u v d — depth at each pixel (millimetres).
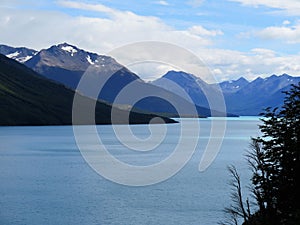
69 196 84375
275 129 41375
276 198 40969
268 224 40500
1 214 70000
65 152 173750
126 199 81812
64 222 65250
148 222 65812
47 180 103875
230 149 180875
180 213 70625
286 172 40000
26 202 79062
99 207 75438
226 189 90688
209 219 66625
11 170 122062
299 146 39562
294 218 37031
